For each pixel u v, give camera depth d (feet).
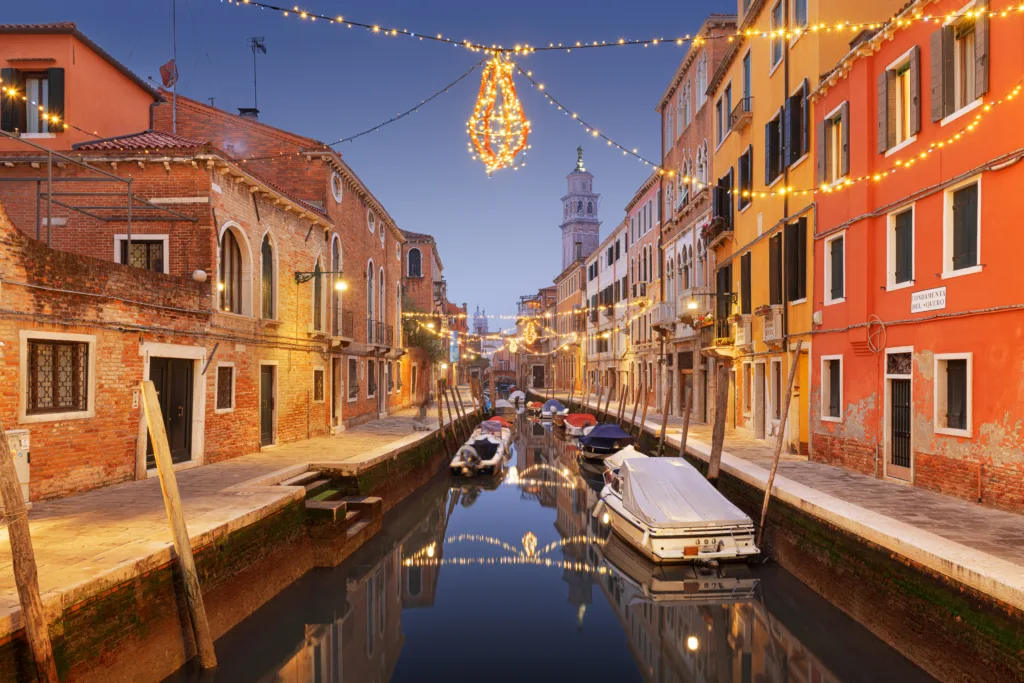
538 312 238.07
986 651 17.88
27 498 26.99
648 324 105.29
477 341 268.62
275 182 63.82
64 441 30.19
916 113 34.01
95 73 51.65
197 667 21.74
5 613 15.37
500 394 264.31
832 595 26.66
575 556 41.42
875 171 37.88
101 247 42.63
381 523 44.45
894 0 44.39
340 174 68.44
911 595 21.33
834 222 41.98
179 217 41.34
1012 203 27.37
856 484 34.27
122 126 56.44
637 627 27.96
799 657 24.89
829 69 44.50
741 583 32.01
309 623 30.17
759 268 56.65
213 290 42.37
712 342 70.38
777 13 53.16
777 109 52.49
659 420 82.23
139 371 35.29
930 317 32.24
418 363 123.44
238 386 46.06
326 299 64.59
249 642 26.35
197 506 28.12
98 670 17.95
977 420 29.14
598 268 152.56
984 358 28.78
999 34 28.37
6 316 26.89
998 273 28.07
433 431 69.26
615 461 56.44
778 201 51.90
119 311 33.71
